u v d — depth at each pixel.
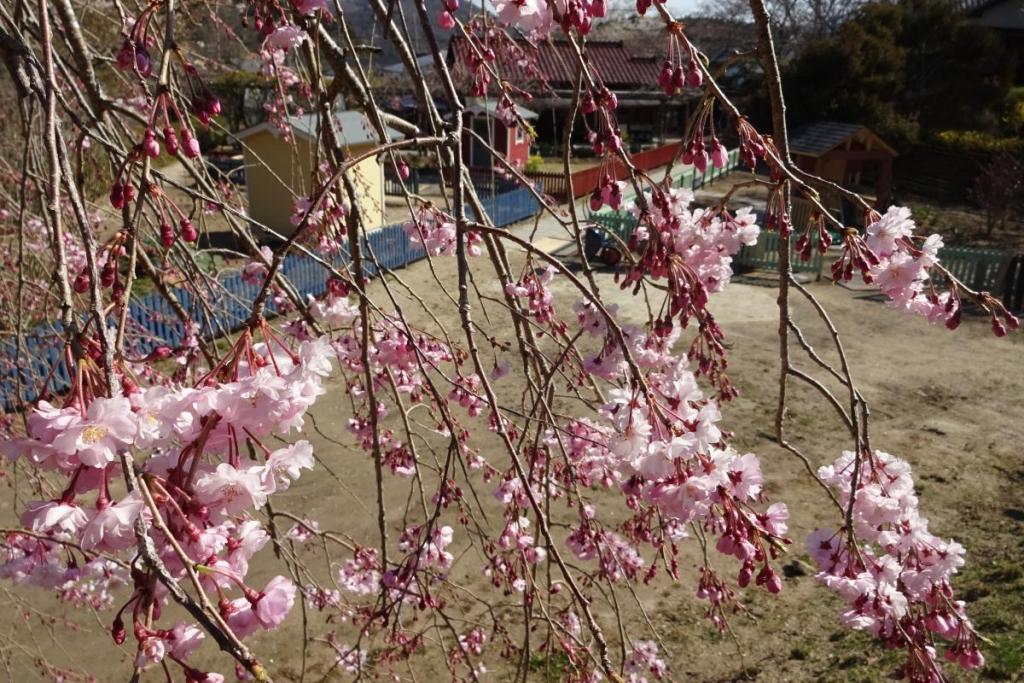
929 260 2.43
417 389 4.10
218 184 3.80
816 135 21.39
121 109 2.46
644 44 28.72
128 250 1.72
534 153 25.92
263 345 1.45
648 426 1.96
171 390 1.40
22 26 2.86
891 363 11.23
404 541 3.48
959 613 2.60
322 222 3.01
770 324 12.84
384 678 5.30
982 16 30.44
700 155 2.35
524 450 3.50
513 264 11.99
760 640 5.96
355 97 3.02
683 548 6.91
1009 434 9.10
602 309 1.90
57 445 1.20
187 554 1.26
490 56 3.15
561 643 3.16
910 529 2.58
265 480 1.35
